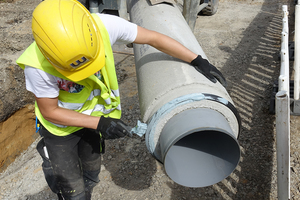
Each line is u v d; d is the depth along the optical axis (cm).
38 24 131
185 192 248
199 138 182
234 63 416
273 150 271
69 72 142
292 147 268
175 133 148
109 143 310
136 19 280
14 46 457
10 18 582
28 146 364
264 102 333
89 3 384
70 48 130
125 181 268
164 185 258
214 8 562
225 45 466
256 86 363
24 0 686
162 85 176
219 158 165
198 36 503
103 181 271
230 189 244
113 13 412
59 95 164
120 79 409
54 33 129
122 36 166
